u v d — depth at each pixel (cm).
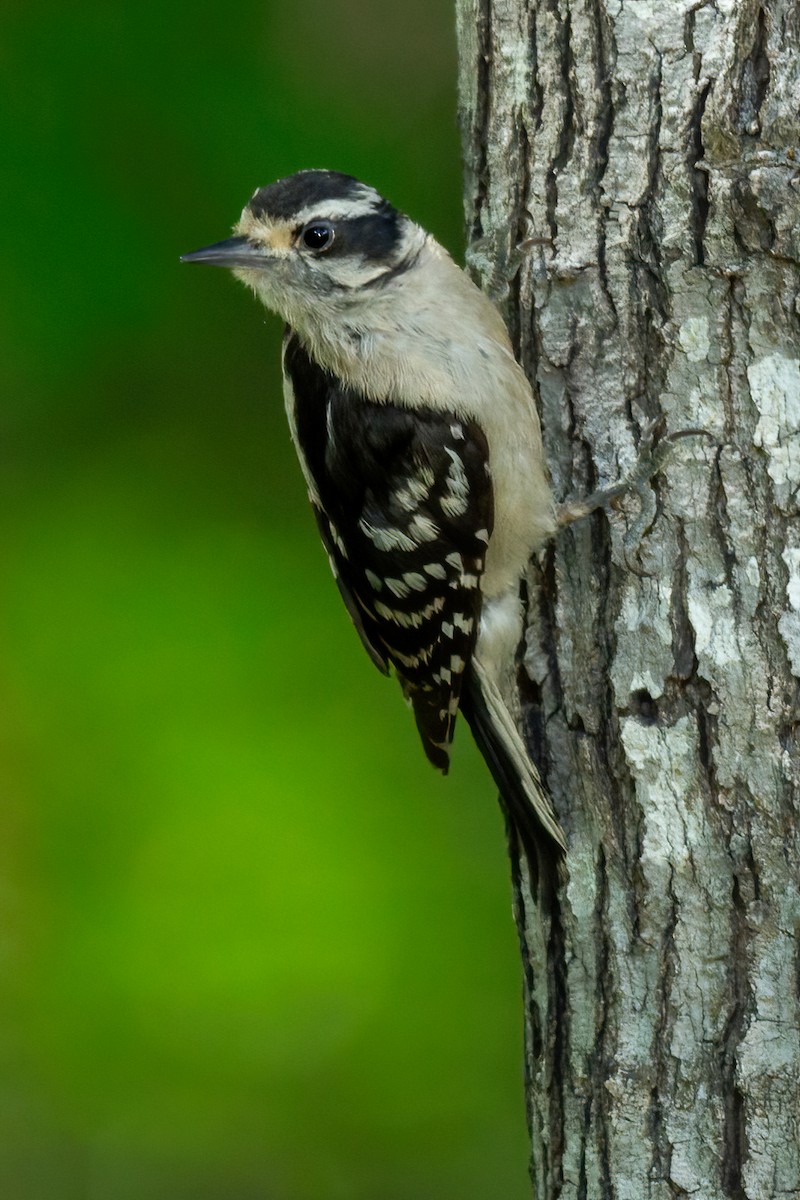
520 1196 1134
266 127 1156
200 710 1118
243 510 1181
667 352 765
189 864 1094
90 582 1149
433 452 855
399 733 1140
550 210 788
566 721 803
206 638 1138
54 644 1134
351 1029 1114
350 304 862
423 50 1211
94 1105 1142
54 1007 1108
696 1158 770
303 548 1177
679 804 769
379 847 1101
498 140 805
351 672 1143
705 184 751
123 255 1138
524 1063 846
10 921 1096
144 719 1112
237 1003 1102
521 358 813
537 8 784
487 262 813
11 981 1103
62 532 1162
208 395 1184
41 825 1098
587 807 797
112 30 1145
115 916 1089
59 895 1092
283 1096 1137
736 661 757
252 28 1163
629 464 777
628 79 762
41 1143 1176
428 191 1216
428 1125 1144
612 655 785
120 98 1140
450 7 1202
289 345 929
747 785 757
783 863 753
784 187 738
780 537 752
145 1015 1113
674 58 752
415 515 870
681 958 770
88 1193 1186
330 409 895
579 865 797
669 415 767
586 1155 797
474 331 830
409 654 910
